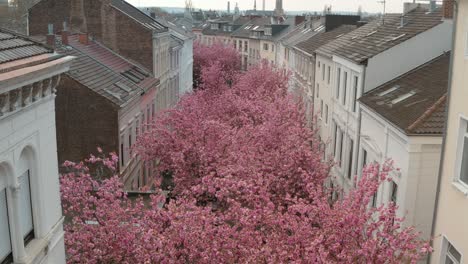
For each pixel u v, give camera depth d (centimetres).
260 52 7131
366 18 4109
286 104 2831
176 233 1157
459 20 1178
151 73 3309
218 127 2206
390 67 2016
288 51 5103
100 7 3219
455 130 1192
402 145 1535
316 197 1291
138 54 3288
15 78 802
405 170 1497
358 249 1065
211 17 12219
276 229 1231
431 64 1977
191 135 2247
